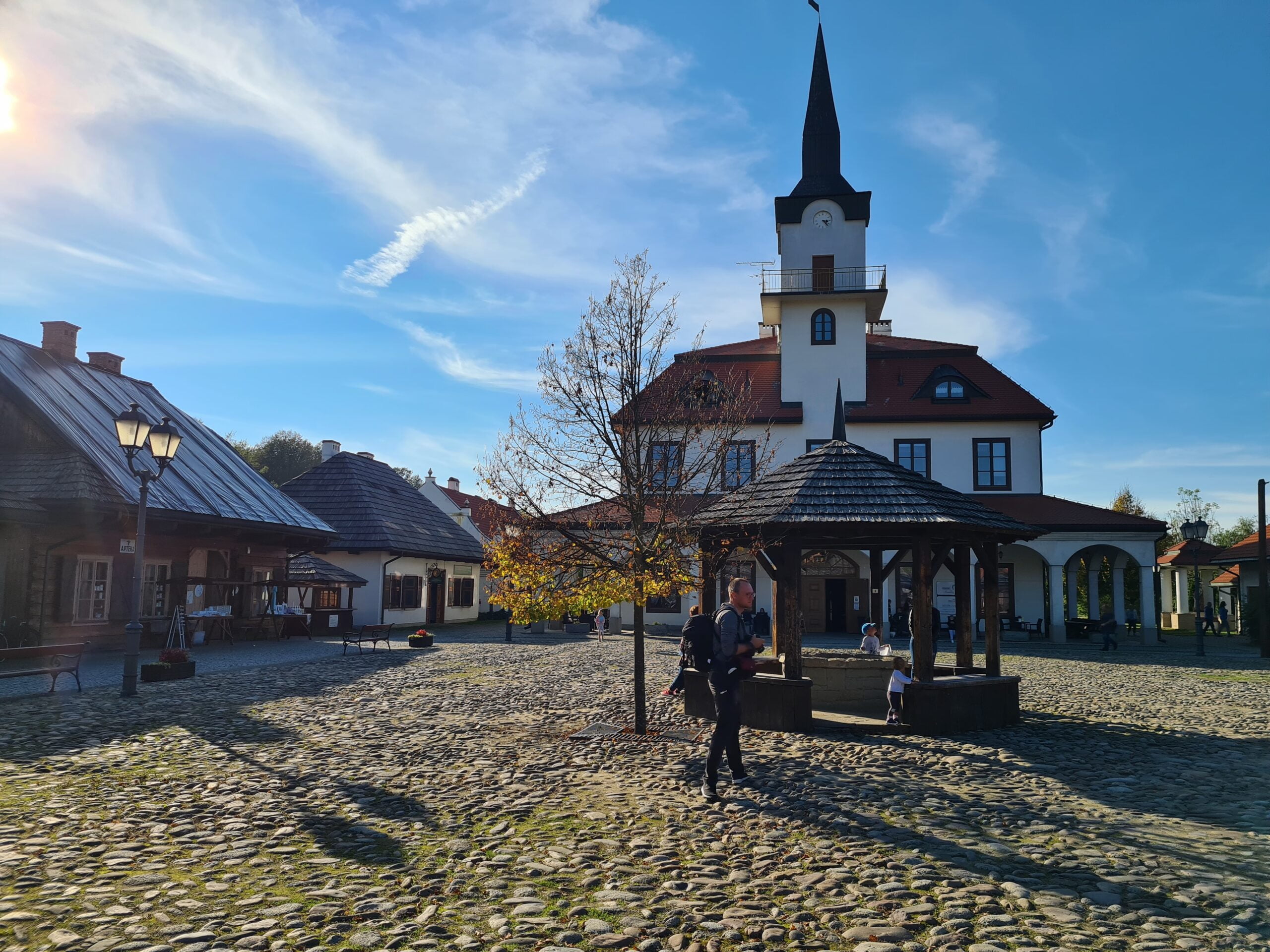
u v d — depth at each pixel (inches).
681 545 449.7
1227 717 523.8
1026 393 1460.4
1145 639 1288.1
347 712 494.0
